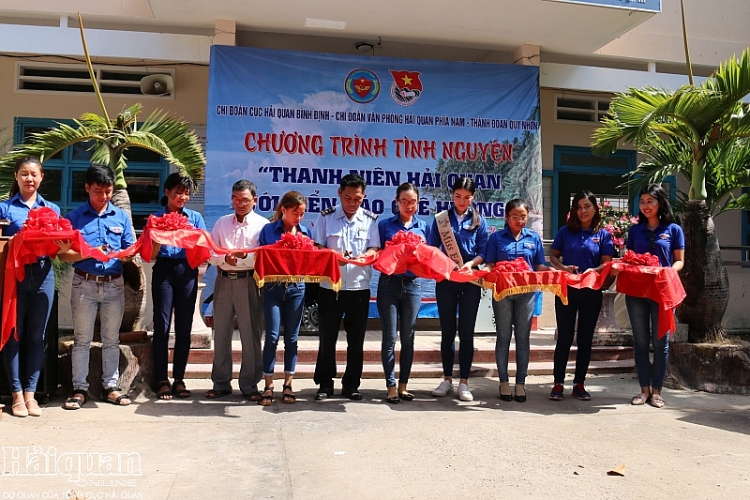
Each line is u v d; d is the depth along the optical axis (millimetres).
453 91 8078
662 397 5711
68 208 8672
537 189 8227
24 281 4566
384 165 7918
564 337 5492
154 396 5211
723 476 3646
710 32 9594
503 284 5082
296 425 4480
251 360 5191
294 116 7695
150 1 6992
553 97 9727
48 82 8586
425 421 4660
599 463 3820
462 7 7105
